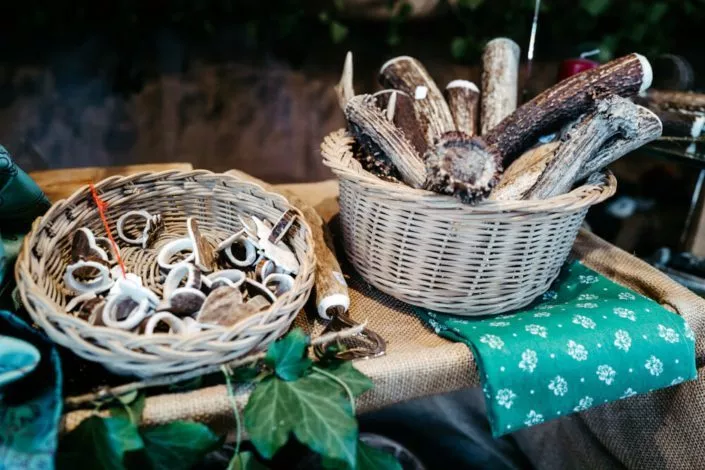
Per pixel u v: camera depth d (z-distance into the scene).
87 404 0.52
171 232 0.72
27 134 1.05
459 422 0.97
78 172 0.89
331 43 1.11
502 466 0.92
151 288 0.63
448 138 0.58
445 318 0.65
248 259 0.66
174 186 0.72
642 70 0.69
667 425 0.70
